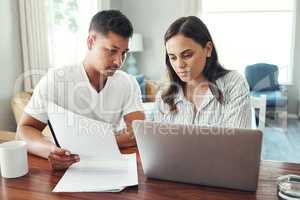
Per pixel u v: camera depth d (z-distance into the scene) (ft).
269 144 10.80
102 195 2.74
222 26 15.72
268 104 12.54
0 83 9.16
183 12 15.81
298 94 15.02
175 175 2.90
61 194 2.77
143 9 16.57
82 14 13.08
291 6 14.58
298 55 14.78
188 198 2.65
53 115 3.38
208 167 2.71
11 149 3.05
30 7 9.82
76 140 3.34
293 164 3.36
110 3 15.39
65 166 3.30
